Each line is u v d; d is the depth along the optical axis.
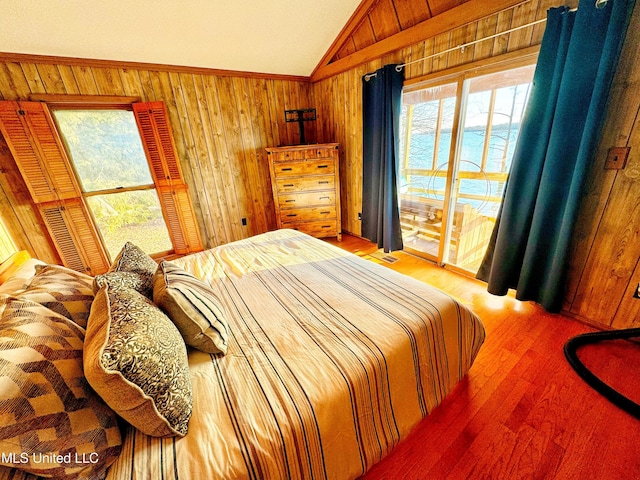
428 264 2.89
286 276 1.61
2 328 0.73
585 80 1.48
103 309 0.85
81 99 2.56
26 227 2.55
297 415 0.80
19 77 2.30
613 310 1.70
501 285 2.09
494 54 1.93
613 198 1.57
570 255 1.79
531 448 1.13
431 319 1.16
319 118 3.91
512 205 1.92
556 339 1.72
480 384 1.44
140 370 0.68
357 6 2.54
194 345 1.03
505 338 1.75
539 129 1.74
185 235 3.32
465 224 2.84
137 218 3.17
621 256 1.61
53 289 1.04
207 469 0.69
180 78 2.96
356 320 1.17
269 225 3.99
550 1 1.60
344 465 0.89
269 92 3.53
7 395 0.58
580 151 1.54
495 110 2.46
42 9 1.92
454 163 2.42
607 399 1.31
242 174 3.60
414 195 3.25
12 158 2.40
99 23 2.15
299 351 1.03
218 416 0.81
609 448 1.12
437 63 2.29
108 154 2.88
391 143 2.76
